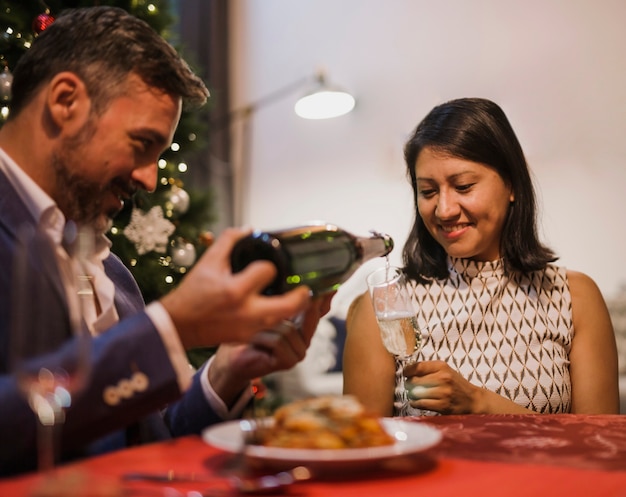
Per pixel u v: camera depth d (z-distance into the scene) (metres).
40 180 1.11
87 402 0.80
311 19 4.99
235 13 5.22
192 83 1.18
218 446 0.71
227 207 5.09
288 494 0.64
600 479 0.70
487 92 4.43
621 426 1.05
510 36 4.37
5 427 0.78
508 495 0.64
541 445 0.89
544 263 1.74
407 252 1.84
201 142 2.85
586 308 1.76
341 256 1.03
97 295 1.18
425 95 4.62
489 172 1.68
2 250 1.00
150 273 2.52
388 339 1.29
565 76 4.22
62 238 1.11
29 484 0.66
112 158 1.12
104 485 0.63
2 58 2.29
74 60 1.09
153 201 2.60
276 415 0.79
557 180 4.21
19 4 2.37
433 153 1.68
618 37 4.11
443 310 1.75
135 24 1.13
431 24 4.60
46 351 0.69
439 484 0.68
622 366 3.70
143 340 0.82
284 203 5.04
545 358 1.69
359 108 4.82
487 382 1.67
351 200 4.82
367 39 4.80
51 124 1.10
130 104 1.11
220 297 0.80
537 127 4.28
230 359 1.13
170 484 0.68
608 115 4.12
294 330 1.07
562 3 4.23
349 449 0.73
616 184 4.09
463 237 1.69
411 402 1.38
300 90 5.00
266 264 0.81
